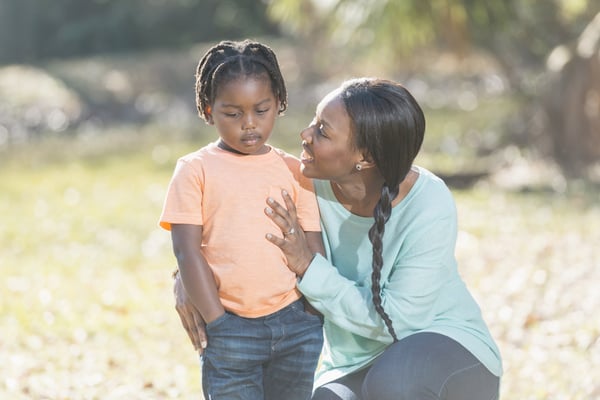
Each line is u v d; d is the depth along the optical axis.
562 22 19.27
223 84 4.07
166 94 33.09
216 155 4.27
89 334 8.60
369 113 4.24
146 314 9.39
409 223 4.51
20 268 11.73
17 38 41.88
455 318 4.64
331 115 4.29
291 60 34.56
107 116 30.91
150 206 16.38
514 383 6.89
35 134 28.81
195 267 4.14
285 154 4.48
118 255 12.51
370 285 4.61
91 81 33.75
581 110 15.90
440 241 4.49
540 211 13.76
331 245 4.68
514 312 8.90
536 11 19.02
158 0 41.84
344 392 4.55
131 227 14.48
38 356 7.82
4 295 10.21
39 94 32.12
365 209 4.57
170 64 35.75
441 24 16.64
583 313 8.69
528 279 10.08
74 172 20.89
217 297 4.17
